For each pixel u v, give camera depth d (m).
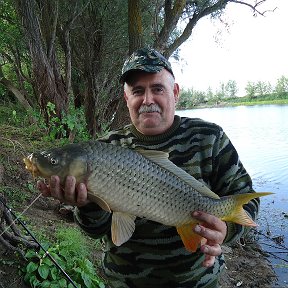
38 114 3.37
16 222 1.60
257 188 3.71
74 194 0.70
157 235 0.82
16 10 3.43
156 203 0.75
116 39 4.16
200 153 0.84
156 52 0.86
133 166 0.73
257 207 0.85
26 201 2.07
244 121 10.91
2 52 4.36
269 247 2.50
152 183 0.74
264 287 2.01
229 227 0.80
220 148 0.85
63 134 3.23
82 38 4.12
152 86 0.84
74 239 1.59
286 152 5.38
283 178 4.00
